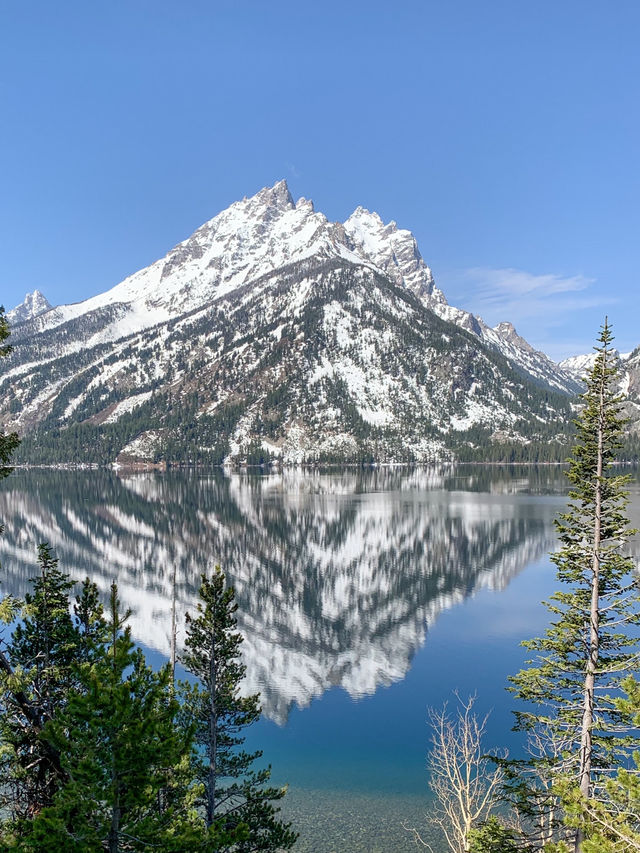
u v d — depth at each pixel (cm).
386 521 15325
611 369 2477
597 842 1562
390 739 4566
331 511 17162
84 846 1359
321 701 5394
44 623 2475
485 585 9388
